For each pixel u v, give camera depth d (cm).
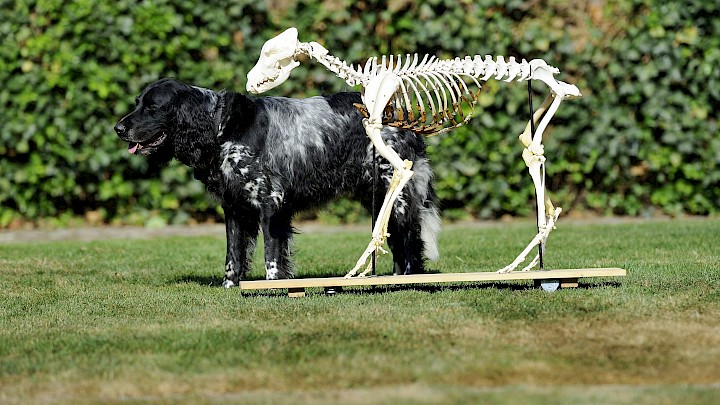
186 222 1881
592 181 1908
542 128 1114
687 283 1117
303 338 896
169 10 1792
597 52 1844
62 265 1405
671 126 1866
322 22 1828
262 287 1084
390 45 1841
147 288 1202
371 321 957
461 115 1117
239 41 1838
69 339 918
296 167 1184
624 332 903
